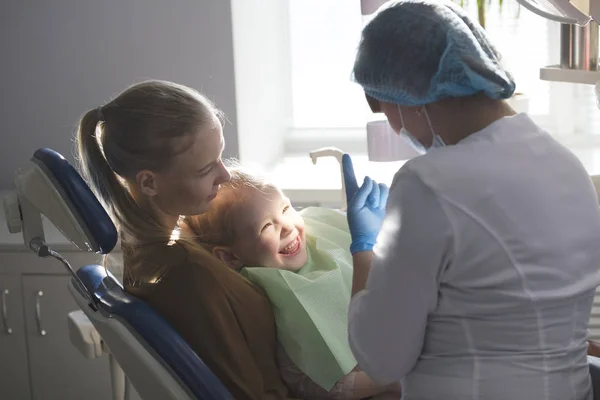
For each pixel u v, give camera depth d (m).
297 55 3.02
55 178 1.38
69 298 2.32
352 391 1.52
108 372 2.38
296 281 1.53
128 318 1.38
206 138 1.46
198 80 2.53
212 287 1.44
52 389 2.41
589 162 2.58
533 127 1.14
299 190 2.49
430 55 1.08
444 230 1.05
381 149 2.34
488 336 1.09
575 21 1.51
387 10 1.14
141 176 1.46
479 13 2.47
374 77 1.14
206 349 1.44
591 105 2.79
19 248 2.30
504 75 1.10
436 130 1.14
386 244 1.08
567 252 1.09
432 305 1.10
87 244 1.39
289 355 1.52
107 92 2.61
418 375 1.16
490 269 1.06
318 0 2.96
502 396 1.09
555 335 1.10
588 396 1.18
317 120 3.06
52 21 2.58
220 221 1.61
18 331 2.37
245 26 2.60
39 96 2.65
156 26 2.53
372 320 1.10
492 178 1.06
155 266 1.49
